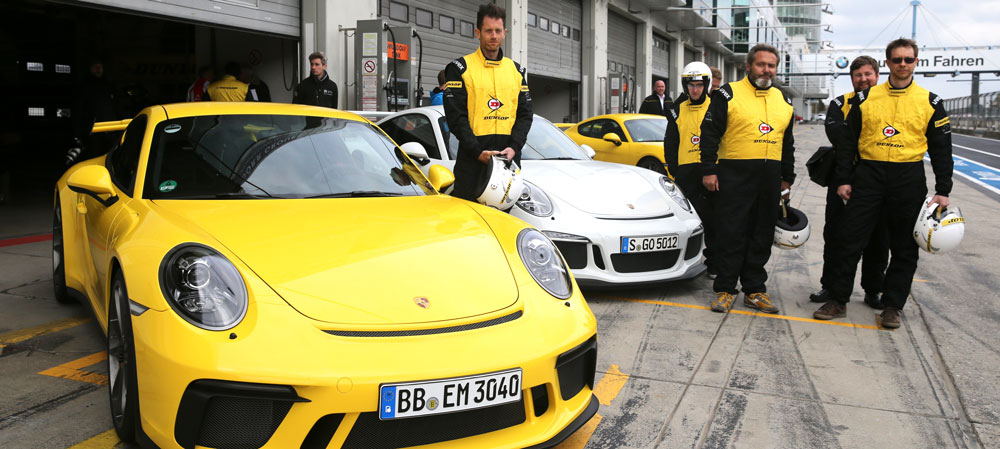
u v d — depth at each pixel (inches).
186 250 79.3
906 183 147.9
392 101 360.5
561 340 83.0
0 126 544.7
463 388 73.9
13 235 235.6
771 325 152.9
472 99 151.8
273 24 331.6
